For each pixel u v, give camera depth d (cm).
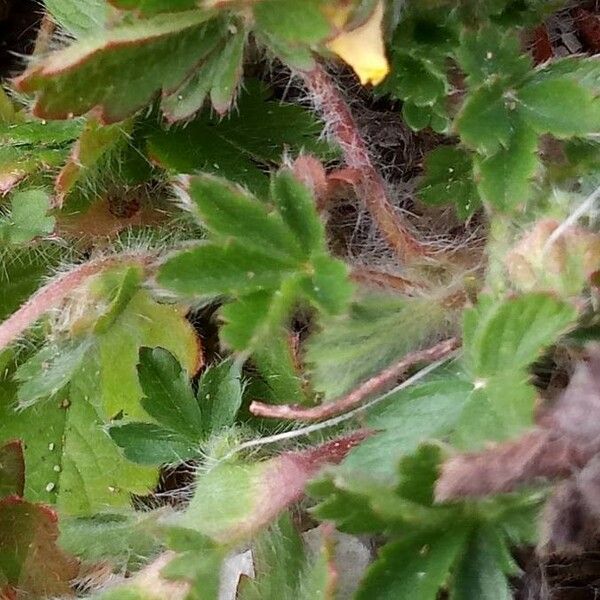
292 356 13
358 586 11
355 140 13
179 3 12
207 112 13
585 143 12
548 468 11
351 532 11
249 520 12
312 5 12
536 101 12
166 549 13
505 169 12
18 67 15
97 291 13
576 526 11
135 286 13
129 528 13
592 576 13
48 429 14
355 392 12
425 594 11
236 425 13
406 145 14
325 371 13
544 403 12
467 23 13
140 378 13
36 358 14
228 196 12
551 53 14
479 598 11
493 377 12
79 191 13
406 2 13
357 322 13
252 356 13
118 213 14
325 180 13
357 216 14
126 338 14
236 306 12
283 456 12
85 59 12
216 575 12
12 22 15
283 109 13
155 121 13
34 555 14
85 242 14
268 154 13
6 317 14
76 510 14
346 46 12
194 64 12
